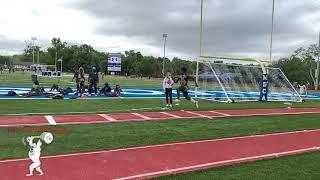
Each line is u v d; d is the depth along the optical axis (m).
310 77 73.62
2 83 40.72
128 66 112.19
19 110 17.30
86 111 17.59
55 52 139.50
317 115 19.92
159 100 24.70
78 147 10.40
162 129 13.73
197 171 8.58
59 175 7.94
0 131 12.17
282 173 8.53
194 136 12.60
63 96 24.97
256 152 10.66
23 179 7.58
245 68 30.55
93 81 27.56
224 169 8.79
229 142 11.87
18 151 9.65
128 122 15.02
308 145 11.86
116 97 26.41
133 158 9.49
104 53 129.12
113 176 8.02
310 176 8.36
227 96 26.56
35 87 25.33
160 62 105.19
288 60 75.50
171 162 9.26
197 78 28.95
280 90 30.52
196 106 21.44
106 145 10.77
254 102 26.67
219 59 29.53
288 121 17.12
